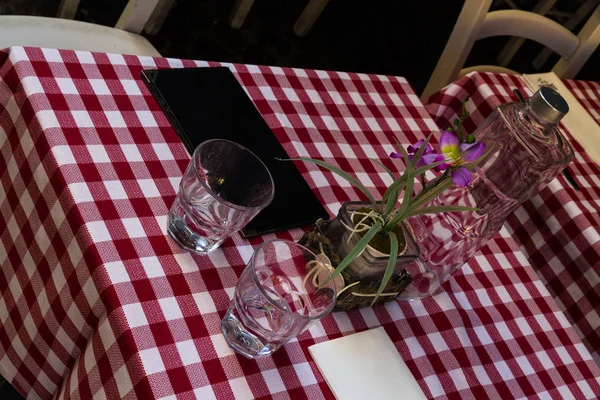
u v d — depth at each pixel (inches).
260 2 113.2
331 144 46.0
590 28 75.9
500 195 38.7
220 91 43.5
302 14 110.3
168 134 38.9
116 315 30.2
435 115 63.0
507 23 70.0
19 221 35.9
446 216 38.3
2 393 52.4
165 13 90.8
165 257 33.3
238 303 31.0
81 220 32.2
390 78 55.1
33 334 35.2
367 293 35.7
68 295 32.8
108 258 31.5
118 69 40.4
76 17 88.3
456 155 32.6
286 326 30.2
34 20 53.9
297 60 107.8
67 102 36.5
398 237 34.7
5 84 36.9
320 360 33.6
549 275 58.7
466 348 40.2
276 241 32.0
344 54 114.9
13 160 36.5
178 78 42.2
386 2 132.3
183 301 32.2
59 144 34.4
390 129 50.3
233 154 34.4
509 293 45.7
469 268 45.6
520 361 41.9
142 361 29.1
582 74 142.8
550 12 135.5
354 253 30.6
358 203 35.2
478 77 62.2
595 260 55.3
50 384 36.3
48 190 34.1
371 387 34.1
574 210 56.6
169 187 36.4
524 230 60.0
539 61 141.5
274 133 43.7
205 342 31.4
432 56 125.9
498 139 38.8
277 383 31.9
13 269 36.3
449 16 136.7
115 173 35.1
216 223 33.3
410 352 37.8
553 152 38.1
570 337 45.6
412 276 38.3
